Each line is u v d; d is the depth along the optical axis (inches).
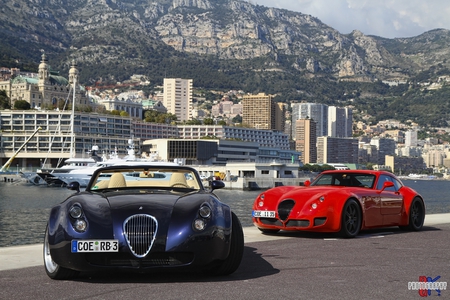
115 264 278.1
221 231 284.5
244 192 5088.6
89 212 283.1
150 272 312.7
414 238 471.2
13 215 2170.3
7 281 293.1
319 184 528.4
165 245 273.9
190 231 277.6
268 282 280.2
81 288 270.7
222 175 6545.3
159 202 290.5
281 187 506.3
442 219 671.1
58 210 294.8
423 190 6648.6
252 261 348.2
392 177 535.2
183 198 299.6
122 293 256.7
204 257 279.4
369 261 345.1
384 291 258.4
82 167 4530.0
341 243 434.3
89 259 279.1
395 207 517.3
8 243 1278.3
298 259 354.3
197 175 360.2
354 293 254.2
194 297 246.4
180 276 300.0
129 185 358.6
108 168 362.0
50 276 296.8
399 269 316.2
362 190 491.5
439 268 319.6
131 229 275.1
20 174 6053.2
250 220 1569.9
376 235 496.7
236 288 265.7
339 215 457.1
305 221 459.8
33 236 1422.2
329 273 304.3
